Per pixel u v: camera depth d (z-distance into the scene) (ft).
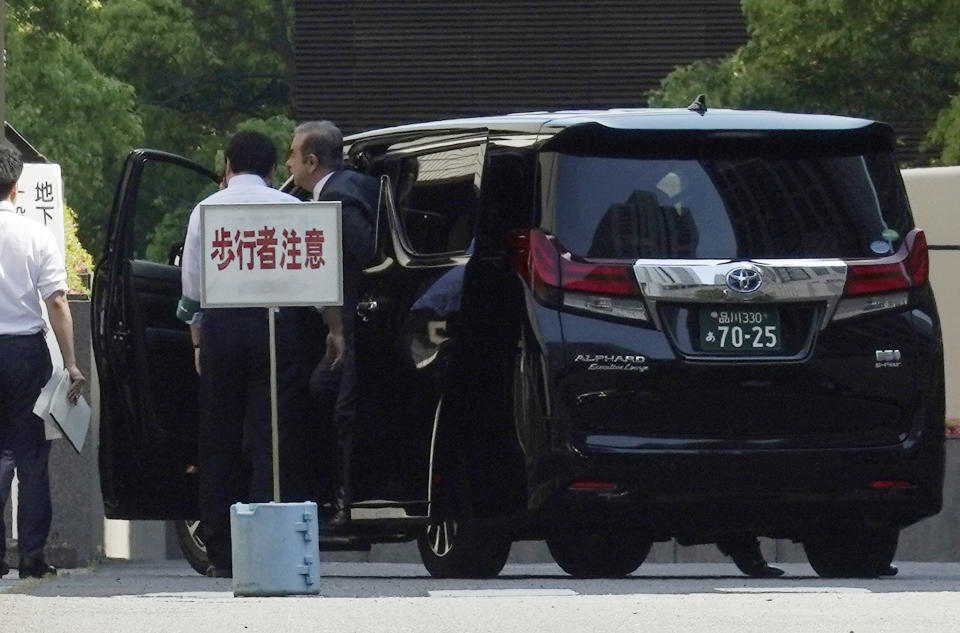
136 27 274.77
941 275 101.71
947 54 180.45
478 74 220.43
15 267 59.00
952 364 101.19
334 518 60.29
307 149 60.44
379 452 58.59
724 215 55.47
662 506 54.65
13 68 236.02
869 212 56.65
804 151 56.54
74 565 71.87
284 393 58.39
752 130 55.83
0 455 61.46
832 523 57.57
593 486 54.34
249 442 59.21
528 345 54.65
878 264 56.18
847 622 41.86
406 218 59.52
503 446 55.31
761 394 54.95
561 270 54.60
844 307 55.72
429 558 59.62
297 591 50.37
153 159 60.85
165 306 62.13
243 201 58.95
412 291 57.88
